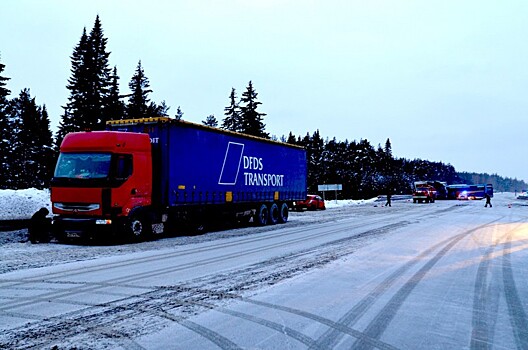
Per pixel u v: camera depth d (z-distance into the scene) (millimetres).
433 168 168125
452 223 20812
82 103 33938
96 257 10703
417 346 4617
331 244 13148
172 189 14672
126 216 13336
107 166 12898
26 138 44500
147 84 41125
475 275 8359
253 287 7328
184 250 12016
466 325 5316
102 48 35094
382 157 108688
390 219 23875
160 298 6559
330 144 94125
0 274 8461
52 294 6797
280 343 4680
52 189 13273
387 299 6543
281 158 22438
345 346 4609
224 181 17641
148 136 14336
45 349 4453
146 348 4504
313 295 6777
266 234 16500
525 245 12742
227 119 52844
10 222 17516
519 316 5699
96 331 5027
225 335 4922
